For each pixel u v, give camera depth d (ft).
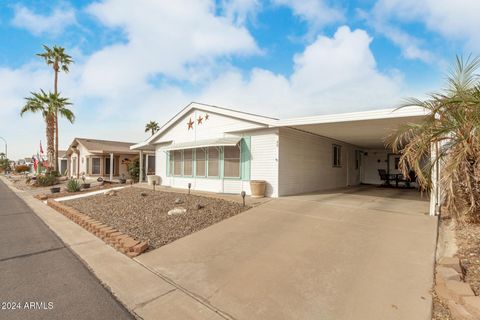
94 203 33.09
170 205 27.76
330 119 25.71
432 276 11.13
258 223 20.38
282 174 31.86
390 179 45.32
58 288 11.48
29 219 26.99
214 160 38.24
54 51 71.97
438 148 12.69
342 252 14.15
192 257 14.79
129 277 12.60
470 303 8.46
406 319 8.51
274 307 9.61
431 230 16.84
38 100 70.49
